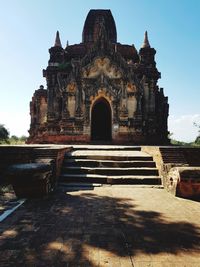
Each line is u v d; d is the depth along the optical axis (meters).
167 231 4.90
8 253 3.90
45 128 23.83
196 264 3.65
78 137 22.94
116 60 24.61
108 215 5.84
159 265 3.62
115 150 13.62
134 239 4.50
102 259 3.76
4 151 9.94
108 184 9.48
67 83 23.84
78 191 8.39
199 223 5.38
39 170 7.38
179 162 9.99
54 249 4.05
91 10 32.62
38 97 25.98
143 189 8.84
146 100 24.56
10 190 8.39
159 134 25.12
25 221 5.36
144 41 26.66
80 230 4.88
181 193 7.69
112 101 23.56
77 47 28.44
